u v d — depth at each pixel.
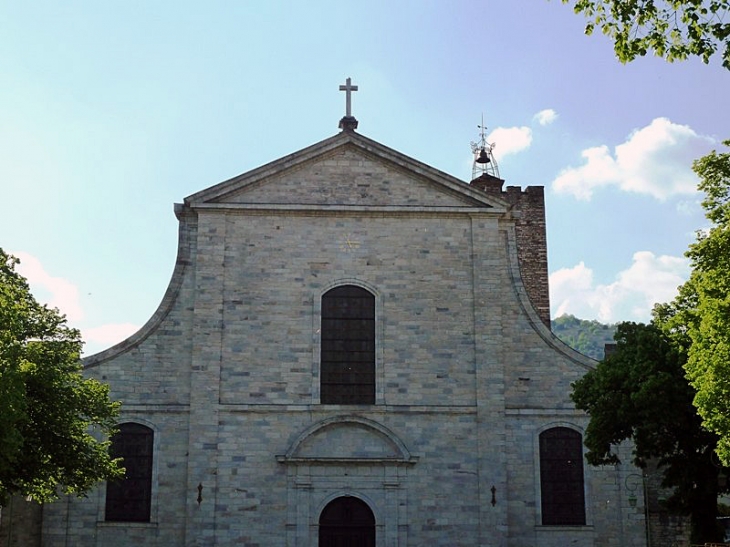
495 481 41.31
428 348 42.62
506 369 43.00
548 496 41.75
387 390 42.06
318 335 42.41
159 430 41.28
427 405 42.00
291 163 43.75
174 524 40.41
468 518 40.94
